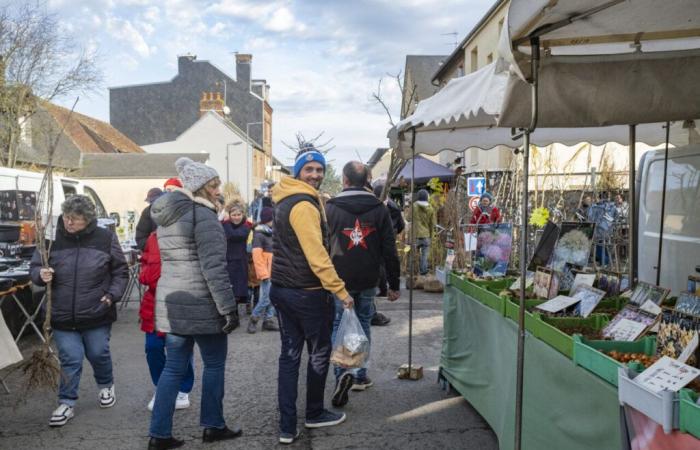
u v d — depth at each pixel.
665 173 4.44
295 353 3.78
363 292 4.45
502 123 2.95
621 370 2.07
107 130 44.88
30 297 6.70
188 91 53.62
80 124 41.28
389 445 3.77
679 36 2.93
